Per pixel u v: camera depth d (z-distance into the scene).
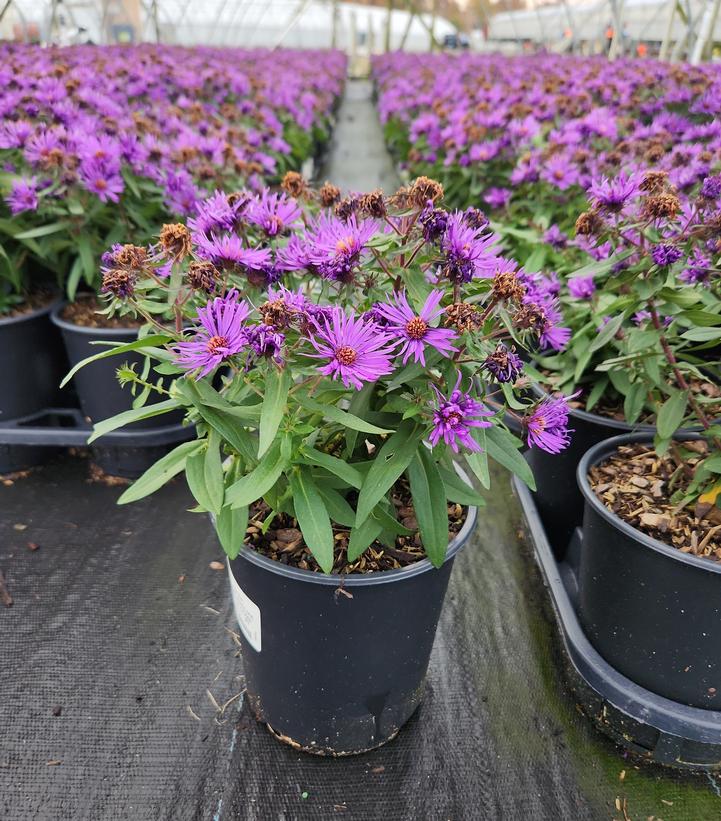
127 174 0.66
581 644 0.46
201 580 0.57
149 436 0.65
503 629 0.54
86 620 0.53
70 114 0.73
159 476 0.34
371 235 0.32
